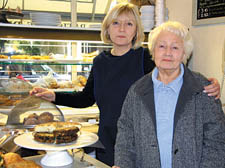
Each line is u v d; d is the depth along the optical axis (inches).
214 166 42.8
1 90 65.9
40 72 91.0
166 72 47.1
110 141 62.4
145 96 47.7
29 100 55.8
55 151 43.1
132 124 50.4
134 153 50.2
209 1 78.5
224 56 68.3
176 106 44.6
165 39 44.7
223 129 43.9
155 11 85.3
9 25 74.4
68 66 93.3
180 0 94.7
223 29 74.7
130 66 62.0
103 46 98.8
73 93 70.3
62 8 96.8
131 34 61.6
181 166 44.0
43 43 92.8
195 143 43.7
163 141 45.5
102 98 63.3
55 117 53.6
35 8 94.1
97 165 44.8
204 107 44.3
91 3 98.3
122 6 60.9
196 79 46.2
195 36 87.3
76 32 85.4
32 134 47.1
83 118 82.6
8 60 77.7
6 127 52.2
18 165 39.4
